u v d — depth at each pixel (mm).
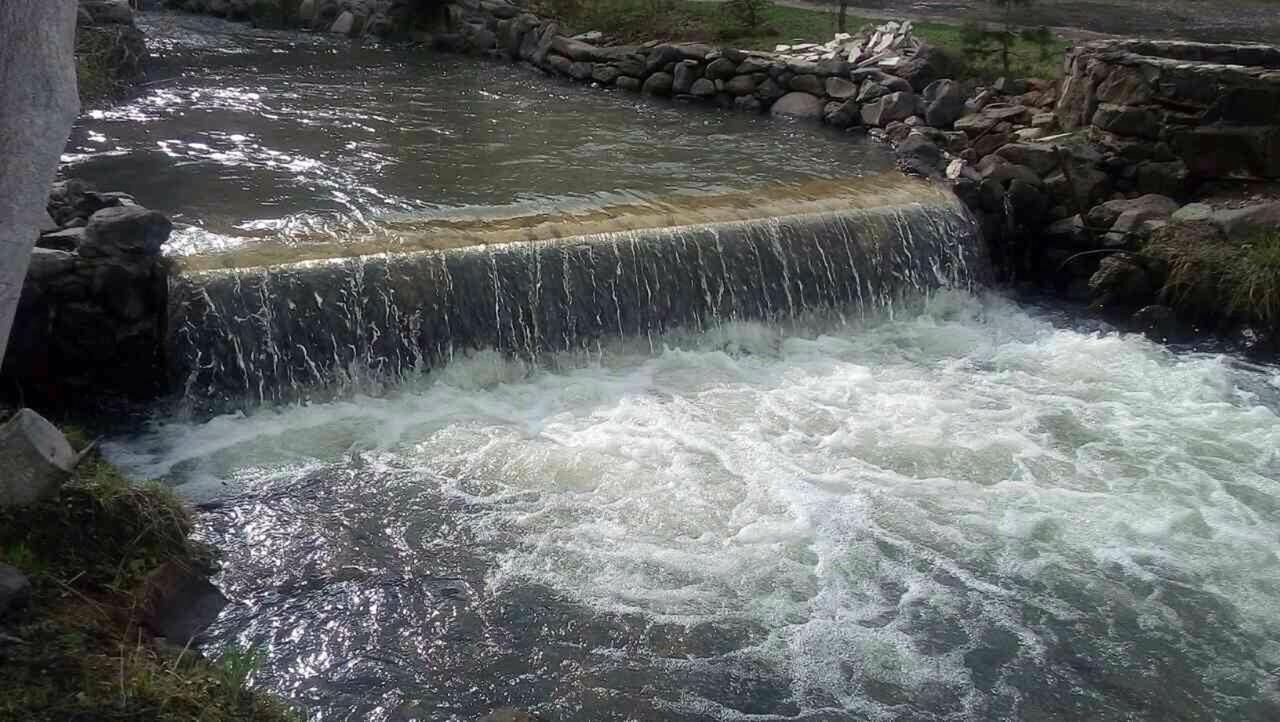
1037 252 12648
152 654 5645
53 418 8250
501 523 7445
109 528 6395
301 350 8742
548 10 20016
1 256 5258
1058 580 7211
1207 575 7324
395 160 12484
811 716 5949
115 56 15391
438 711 5793
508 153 13109
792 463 8391
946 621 6770
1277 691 6336
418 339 9117
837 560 7273
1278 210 11547
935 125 14898
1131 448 8914
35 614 5668
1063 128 13836
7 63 5117
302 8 21719
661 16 19469
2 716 4836
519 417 8836
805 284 10805
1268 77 11961
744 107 16500
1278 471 8664
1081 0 22797
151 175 11320
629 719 5832
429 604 6602
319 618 6406
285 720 5395
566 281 9680
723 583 6984
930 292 11609
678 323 10188
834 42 17641
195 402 8508
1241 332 11094
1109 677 6383
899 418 9203
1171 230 11758
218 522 7191
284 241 9453
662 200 11352
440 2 20312
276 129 13656
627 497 7820
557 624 6516
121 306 8328
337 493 7648
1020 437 9000
